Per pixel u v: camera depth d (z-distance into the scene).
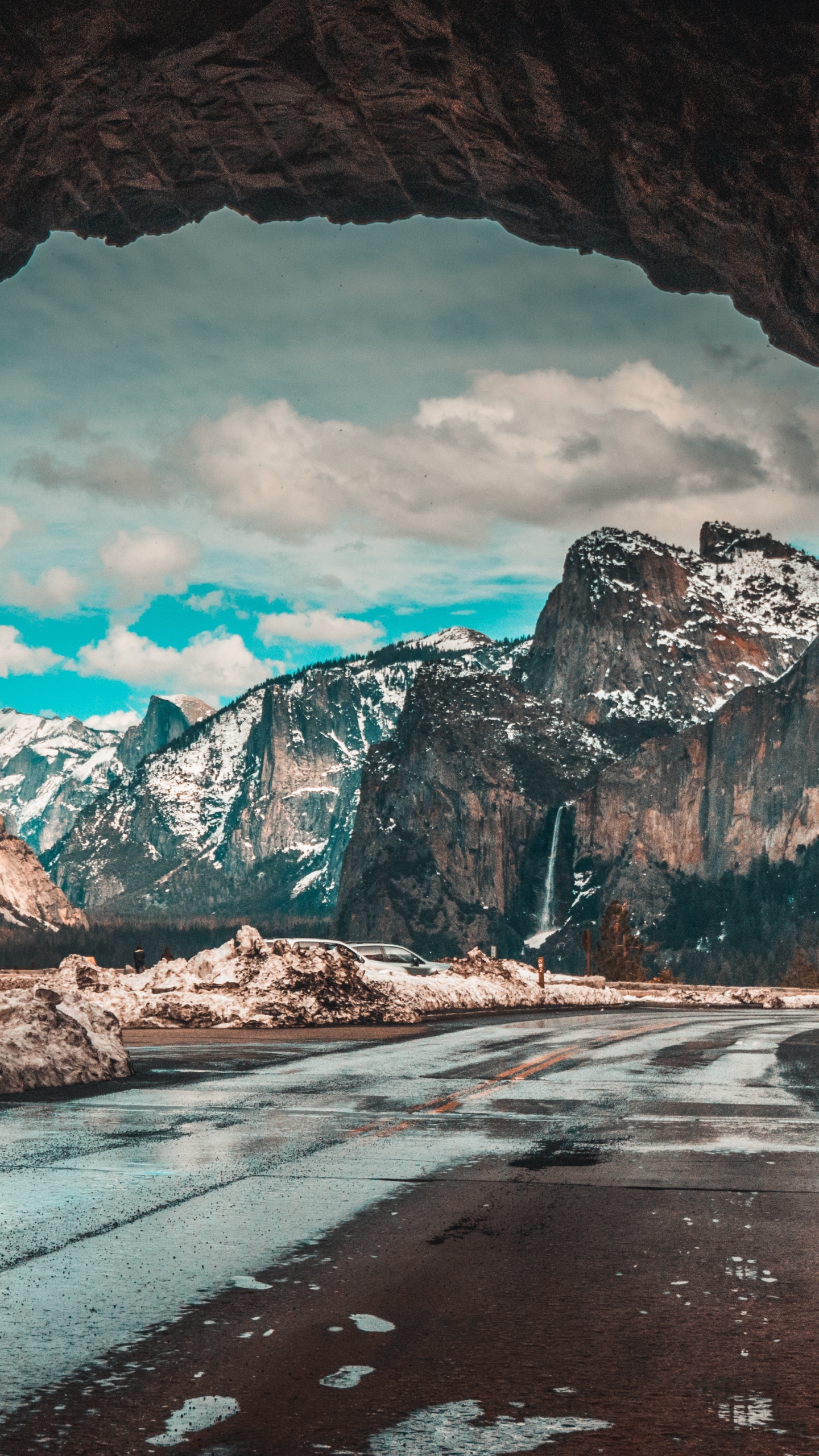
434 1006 32.91
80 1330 4.69
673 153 23.22
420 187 28.41
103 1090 12.85
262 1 22.62
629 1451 3.58
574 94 23.23
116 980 28.41
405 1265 5.72
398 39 23.39
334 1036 22.23
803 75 20.16
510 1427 3.77
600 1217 6.84
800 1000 52.00
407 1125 10.38
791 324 25.48
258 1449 3.58
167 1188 7.50
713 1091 13.31
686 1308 5.09
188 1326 4.76
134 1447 3.58
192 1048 18.91
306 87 24.75
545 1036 22.67
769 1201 7.30
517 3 21.80
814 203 21.86
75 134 25.55
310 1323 4.82
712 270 26.58
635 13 20.91
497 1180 7.90
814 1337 4.71
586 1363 4.38
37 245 28.00
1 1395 4.01
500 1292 5.30
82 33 22.72
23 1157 8.60
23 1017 13.99
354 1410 3.89
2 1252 5.89
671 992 55.28
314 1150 8.99
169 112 25.55
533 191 26.91
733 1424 3.81
